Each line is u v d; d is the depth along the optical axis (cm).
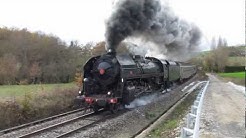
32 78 3997
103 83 1809
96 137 1236
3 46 4547
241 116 1553
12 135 1291
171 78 3086
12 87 2938
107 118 1634
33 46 4712
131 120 1577
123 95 1820
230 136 1092
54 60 4575
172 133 1202
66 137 1210
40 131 1298
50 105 1888
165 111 1909
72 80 4169
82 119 1609
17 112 1616
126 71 1834
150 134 1266
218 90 3362
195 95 2902
